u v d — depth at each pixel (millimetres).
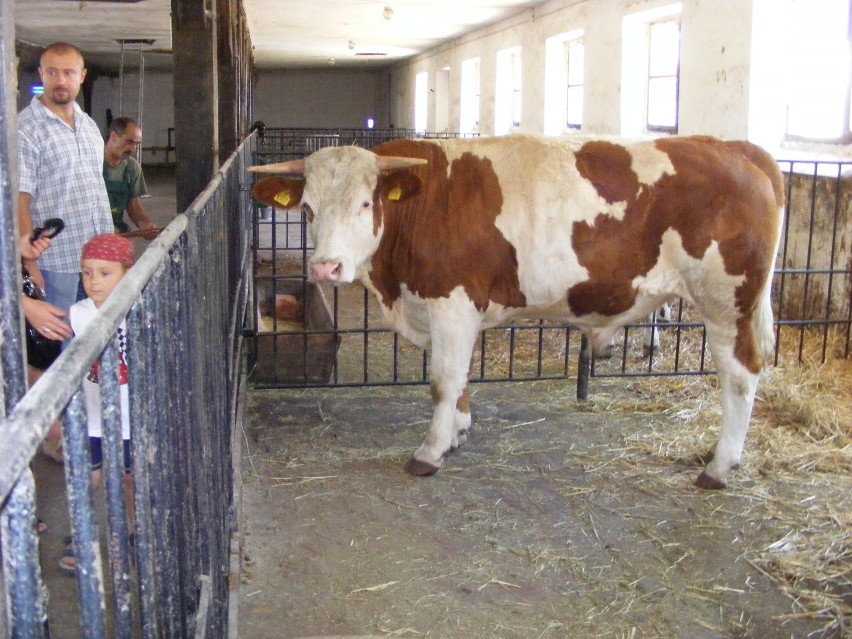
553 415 5047
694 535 3635
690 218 3893
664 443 4609
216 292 2850
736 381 4016
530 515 3803
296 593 3156
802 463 4344
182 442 1738
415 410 5105
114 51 20531
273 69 30234
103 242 2723
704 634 2947
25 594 817
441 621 2998
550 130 12906
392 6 13094
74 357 937
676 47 9172
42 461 3869
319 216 3707
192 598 1809
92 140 3750
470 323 4039
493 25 15445
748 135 7395
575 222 3904
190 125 5129
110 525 1183
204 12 4961
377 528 3664
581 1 11133
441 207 3930
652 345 5535
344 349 6516
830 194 6523
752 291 3945
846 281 6332
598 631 2955
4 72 1084
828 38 6754
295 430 4754
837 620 3023
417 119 23328
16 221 1115
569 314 4148
